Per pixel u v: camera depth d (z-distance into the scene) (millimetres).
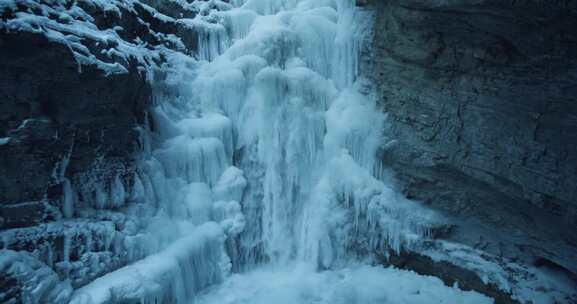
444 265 5914
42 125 4023
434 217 6059
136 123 5402
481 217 5691
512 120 4906
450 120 5578
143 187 5395
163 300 4945
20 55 3686
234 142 6887
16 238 3895
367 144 6551
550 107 4520
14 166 3920
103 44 4621
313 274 6570
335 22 7555
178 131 6160
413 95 6012
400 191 6457
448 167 5738
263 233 6922
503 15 4430
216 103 6742
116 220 4844
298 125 6887
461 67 5363
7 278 3605
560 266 5238
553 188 4551
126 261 4824
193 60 6941
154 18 6543
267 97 6832
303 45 7324
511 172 4965
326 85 7156
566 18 4012
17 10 3809
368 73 6836
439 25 5246
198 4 7820
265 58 7098
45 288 3838
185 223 5828
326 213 6676
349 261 6758
